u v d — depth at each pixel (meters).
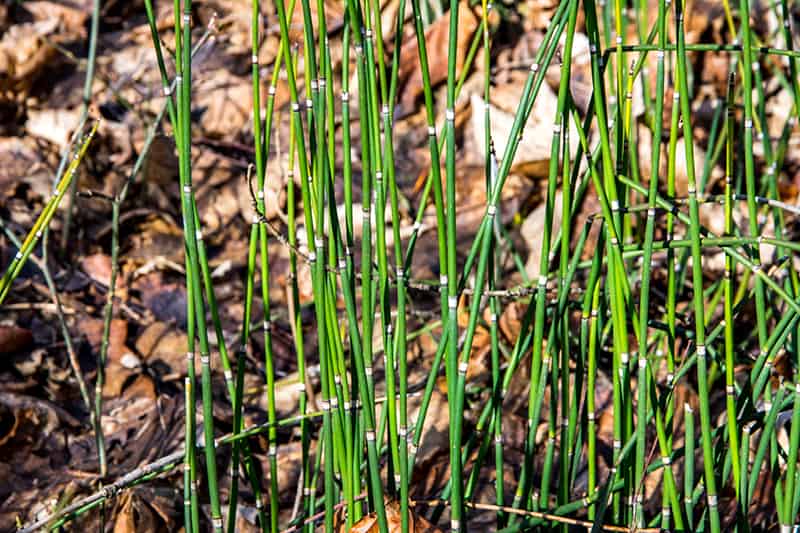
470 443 1.11
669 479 1.03
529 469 1.09
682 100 0.95
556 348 1.07
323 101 0.98
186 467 1.05
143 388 1.37
